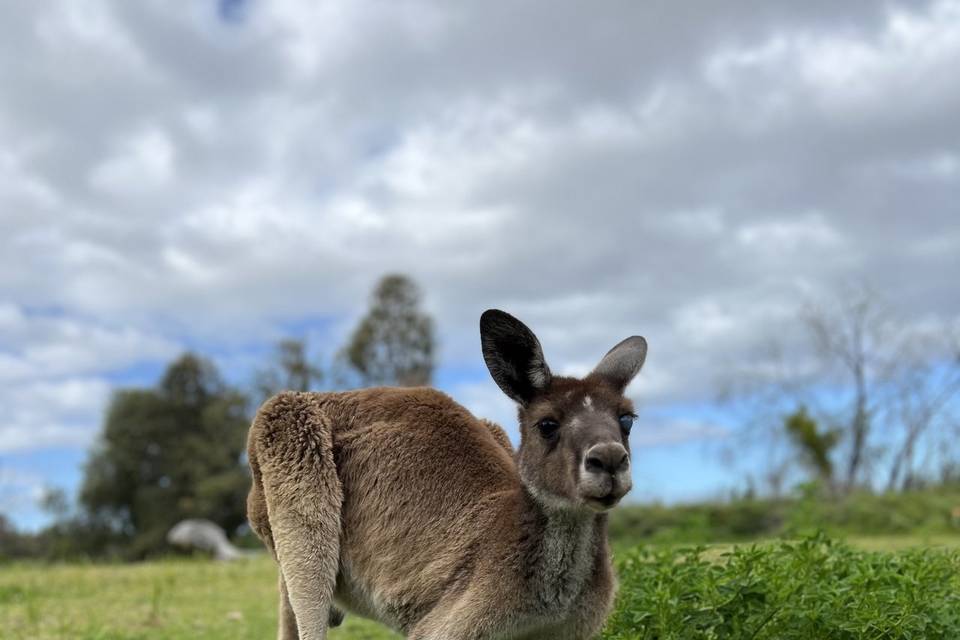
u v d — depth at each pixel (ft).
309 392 3.62
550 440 2.99
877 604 3.17
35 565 9.50
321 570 3.34
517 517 3.05
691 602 3.31
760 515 10.85
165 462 27.32
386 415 3.51
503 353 3.14
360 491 3.41
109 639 4.83
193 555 13.30
